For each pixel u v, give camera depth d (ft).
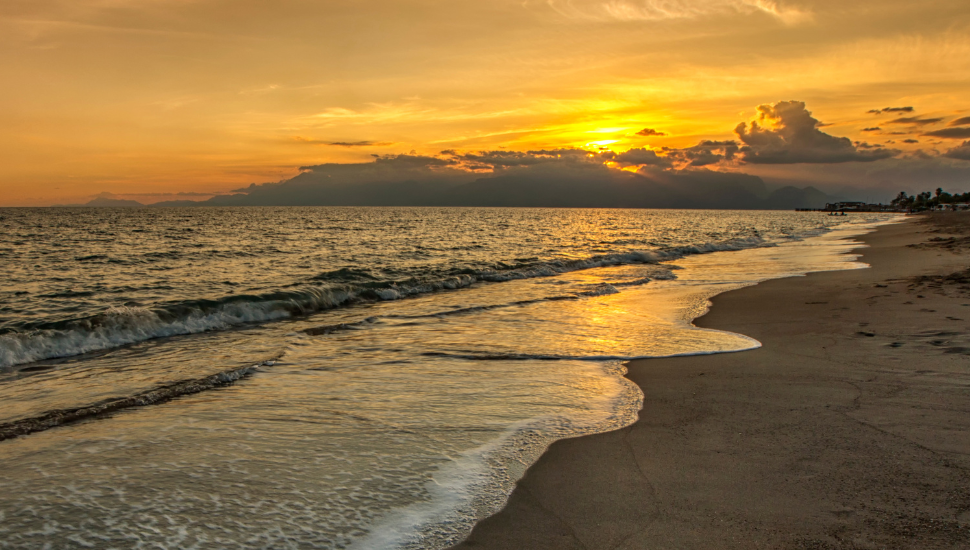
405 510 11.29
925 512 10.35
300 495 11.87
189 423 16.33
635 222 293.64
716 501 11.27
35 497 11.57
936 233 135.54
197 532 10.32
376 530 10.52
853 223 273.54
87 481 12.38
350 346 27.30
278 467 13.28
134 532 10.28
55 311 39.37
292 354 25.61
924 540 9.42
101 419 16.67
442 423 16.39
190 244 115.55
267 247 107.24
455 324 32.99
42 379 21.93
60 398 19.17
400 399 18.72
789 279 52.37
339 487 12.27
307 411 17.48
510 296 45.39
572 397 18.89
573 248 105.40
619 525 10.52
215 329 32.89
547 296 44.42
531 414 17.16
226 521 10.75
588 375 21.72
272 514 11.05
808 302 37.76
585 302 41.16
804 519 10.35
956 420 15.07
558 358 24.59
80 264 74.79
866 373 20.15
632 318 34.42
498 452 14.24
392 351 26.16
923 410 15.98
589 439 15.02
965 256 68.54
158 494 11.80
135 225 213.46
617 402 18.24
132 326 30.68
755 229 203.72
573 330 30.89
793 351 24.40
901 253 79.41
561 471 13.03
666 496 11.60
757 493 11.51
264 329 32.78
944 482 11.53
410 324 33.06
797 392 18.39
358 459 13.80
